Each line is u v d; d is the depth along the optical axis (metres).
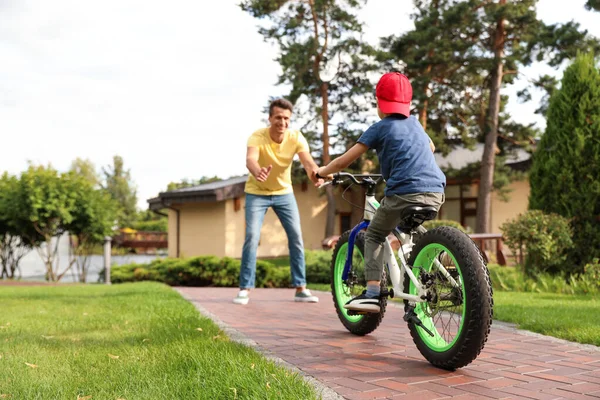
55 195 16.95
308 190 24.92
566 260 9.57
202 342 3.62
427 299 3.37
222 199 21.31
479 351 3.08
